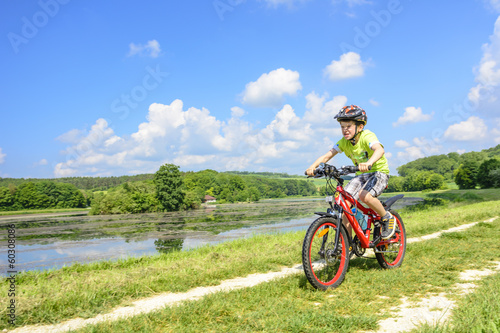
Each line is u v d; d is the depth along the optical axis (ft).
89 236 99.25
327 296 11.76
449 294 11.23
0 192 317.83
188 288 14.12
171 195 253.24
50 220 185.78
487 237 23.72
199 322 9.59
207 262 19.26
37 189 337.52
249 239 35.45
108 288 13.58
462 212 45.62
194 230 100.48
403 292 11.80
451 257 17.40
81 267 26.04
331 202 13.32
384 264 15.58
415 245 20.22
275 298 11.36
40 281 17.19
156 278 15.30
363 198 14.15
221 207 277.44
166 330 9.09
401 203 171.42
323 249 12.87
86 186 435.94
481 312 8.77
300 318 9.37
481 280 12.81
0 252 70.74
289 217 137.80
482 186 307.17
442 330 7.77
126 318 10.03
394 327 8.76
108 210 239.09
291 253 20.24
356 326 8.80
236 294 11.81
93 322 10.24
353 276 13.99
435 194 289.33
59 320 10.57
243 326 9.15
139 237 90.48
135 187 260.21
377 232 15.02
